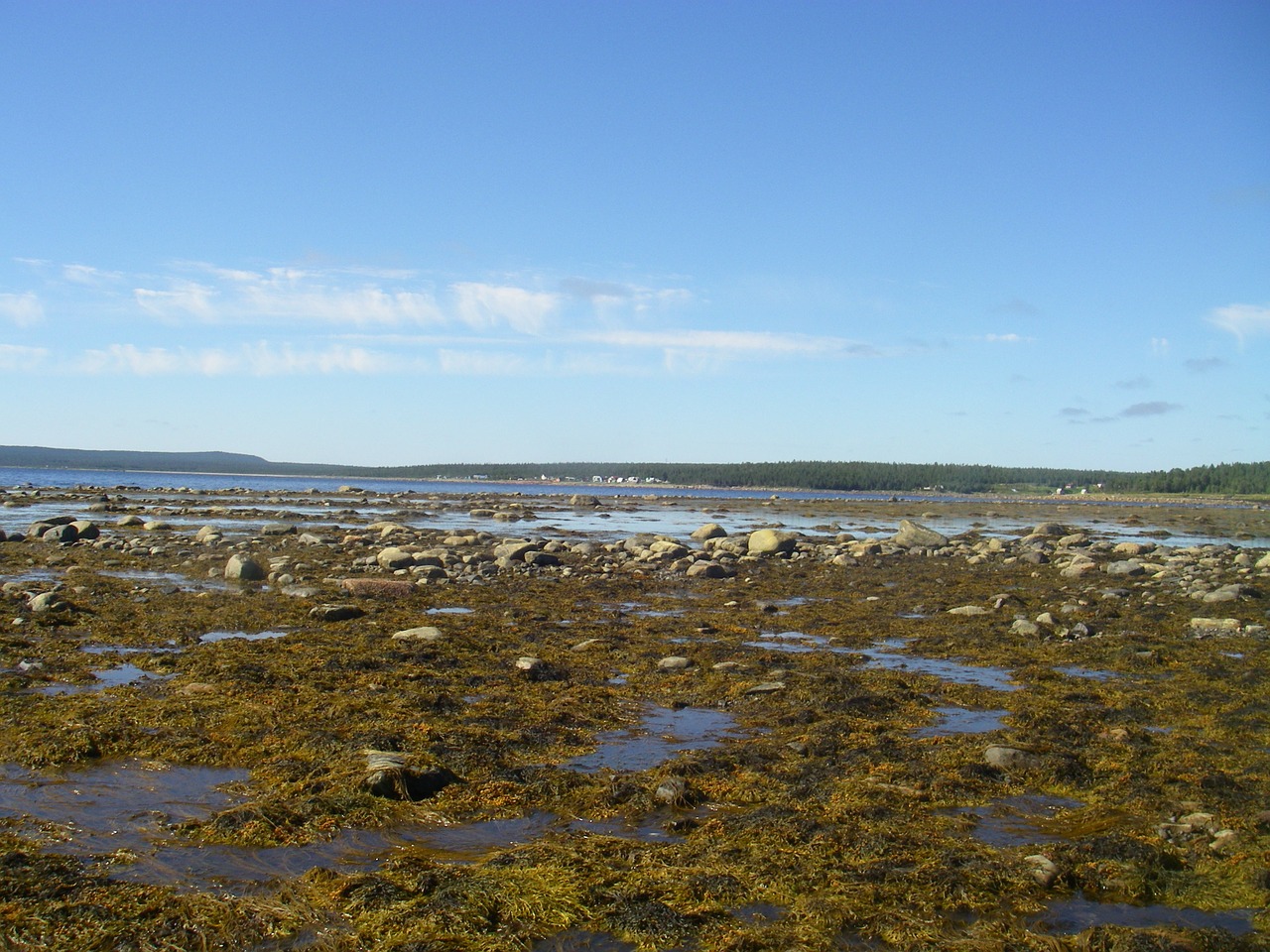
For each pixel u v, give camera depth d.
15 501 76.69
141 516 66.44
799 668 18.12
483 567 33.53
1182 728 14.38
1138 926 8.19
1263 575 34.25
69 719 13.27
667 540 42.53
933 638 21.75
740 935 7.84
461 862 9.26
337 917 8.07
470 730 13.41
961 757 12.53
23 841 9.43
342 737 12.73
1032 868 9.05
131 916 7.96
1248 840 9.77
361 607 24.14
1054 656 19.70
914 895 8.62
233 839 9.61
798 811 10.53
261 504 90.50
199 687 15.11
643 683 16.75
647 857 9.34
